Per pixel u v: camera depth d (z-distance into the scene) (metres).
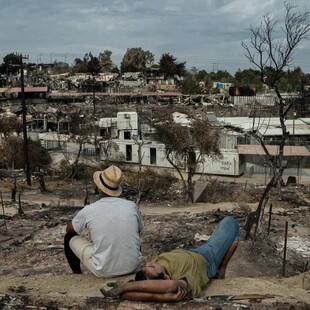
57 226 19.55
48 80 141.38
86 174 44.97
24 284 5.55
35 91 108.12
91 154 55.19
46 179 43.34
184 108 96.88
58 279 5.66
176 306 4.43
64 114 73.19
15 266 13.16
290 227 17.84
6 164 49.62
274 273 12.09
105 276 5.52
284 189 35.94
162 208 30.23
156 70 157.38
